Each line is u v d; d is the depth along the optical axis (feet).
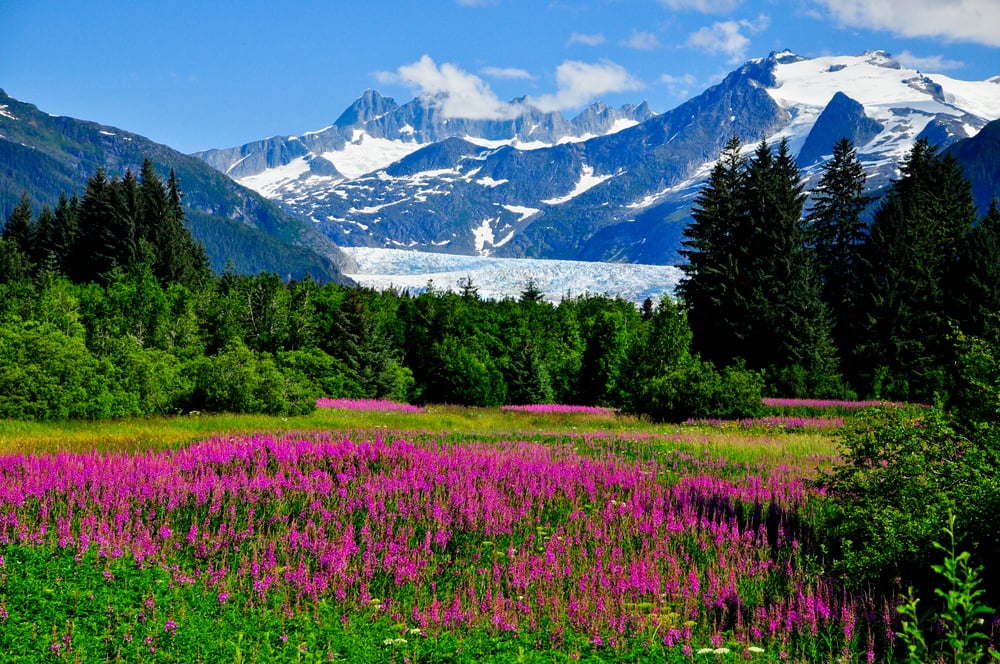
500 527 44.50
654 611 32.12
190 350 158.40
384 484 52.34
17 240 365.81
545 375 167.63
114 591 32.63
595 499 51.24
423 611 32.99
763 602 33.73
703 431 101.65
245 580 35.68
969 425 35.86
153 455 60.75
